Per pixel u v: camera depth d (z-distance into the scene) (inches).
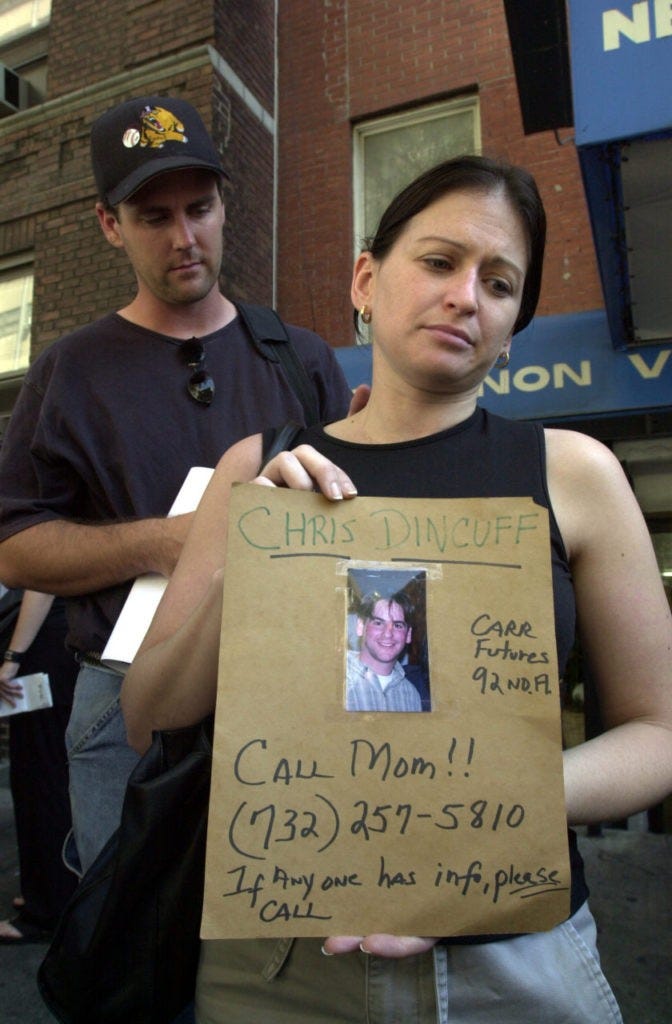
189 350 61.5
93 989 36.5
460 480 36.0
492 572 32.1
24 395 63.4
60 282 197.9
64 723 105.9
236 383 63.0
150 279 61.7
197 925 36.6
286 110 206.8
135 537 50.3
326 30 205.3
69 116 203.5
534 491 35.9
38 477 60.4
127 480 57.3
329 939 29.4
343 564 31.7
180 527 48.5
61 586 55.9
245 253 187.8
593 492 36.7
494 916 29.6
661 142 87.4
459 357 36.0
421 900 29.4
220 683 30.0
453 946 33.3
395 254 38.4
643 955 102.0
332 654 30.8
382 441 38.7
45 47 219.0
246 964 36.8
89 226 196.9
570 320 141.5
